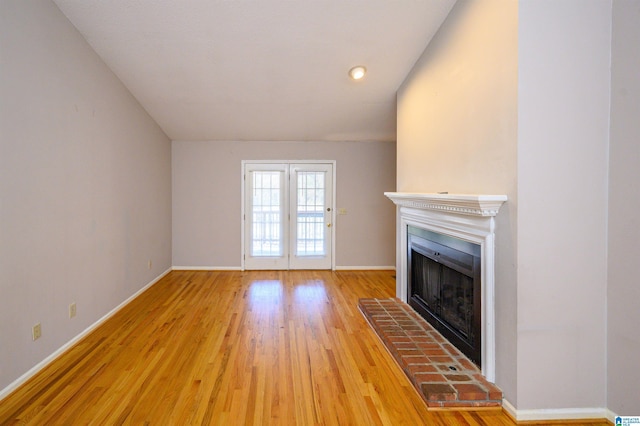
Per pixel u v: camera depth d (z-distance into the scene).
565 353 2.12
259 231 6.36
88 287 3.41
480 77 2.48
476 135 2.53
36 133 2.66
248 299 4.57
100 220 3.66
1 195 2.31
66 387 2.45
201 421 2.09
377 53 3.60
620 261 2.04
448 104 2.97
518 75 2.07
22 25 2.50
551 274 2.11
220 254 6.31
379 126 5.58
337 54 3.63
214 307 4.23
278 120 5.32
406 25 3.17
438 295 3.26
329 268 6.43
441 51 3.11
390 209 6.45
